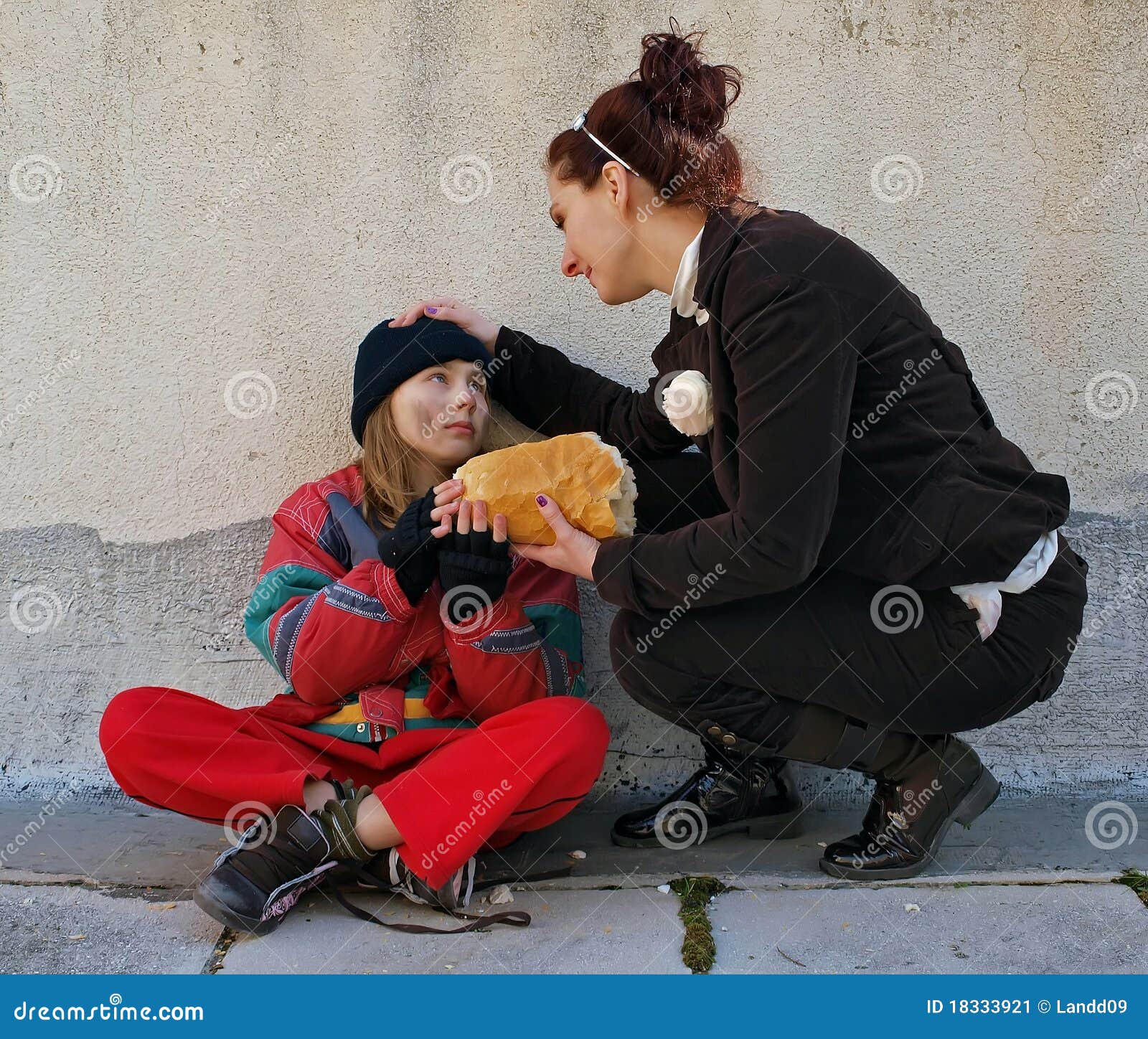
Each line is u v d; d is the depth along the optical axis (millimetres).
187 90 2344
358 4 2344
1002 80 2365
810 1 2350
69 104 2338
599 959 1610
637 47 2355
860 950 1620
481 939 1681
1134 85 2365
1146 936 1648
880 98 2365
